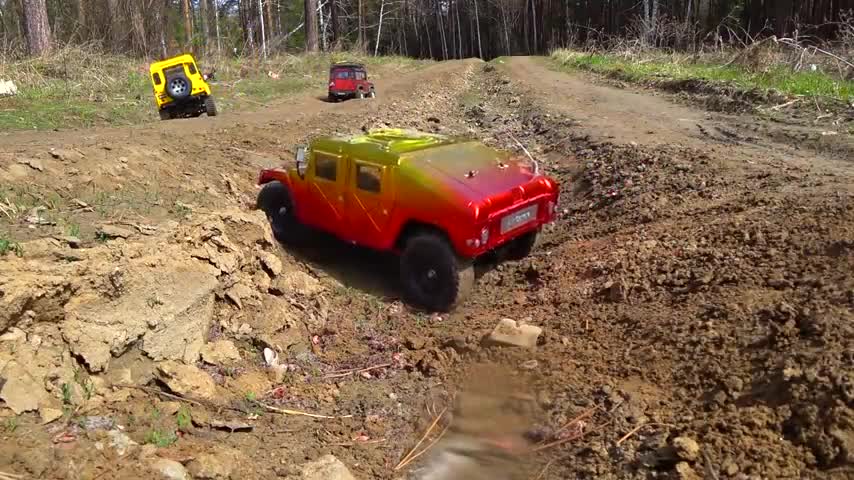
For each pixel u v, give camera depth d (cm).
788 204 685
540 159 1252
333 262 829
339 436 492
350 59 3456
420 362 594
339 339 647
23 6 1936
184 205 720
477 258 786
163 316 517
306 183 773
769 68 1697
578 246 799
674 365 486
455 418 511
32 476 345
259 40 3919
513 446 468
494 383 544
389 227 706
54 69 1812
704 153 988
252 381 546
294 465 436
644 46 2805
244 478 406
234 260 636
